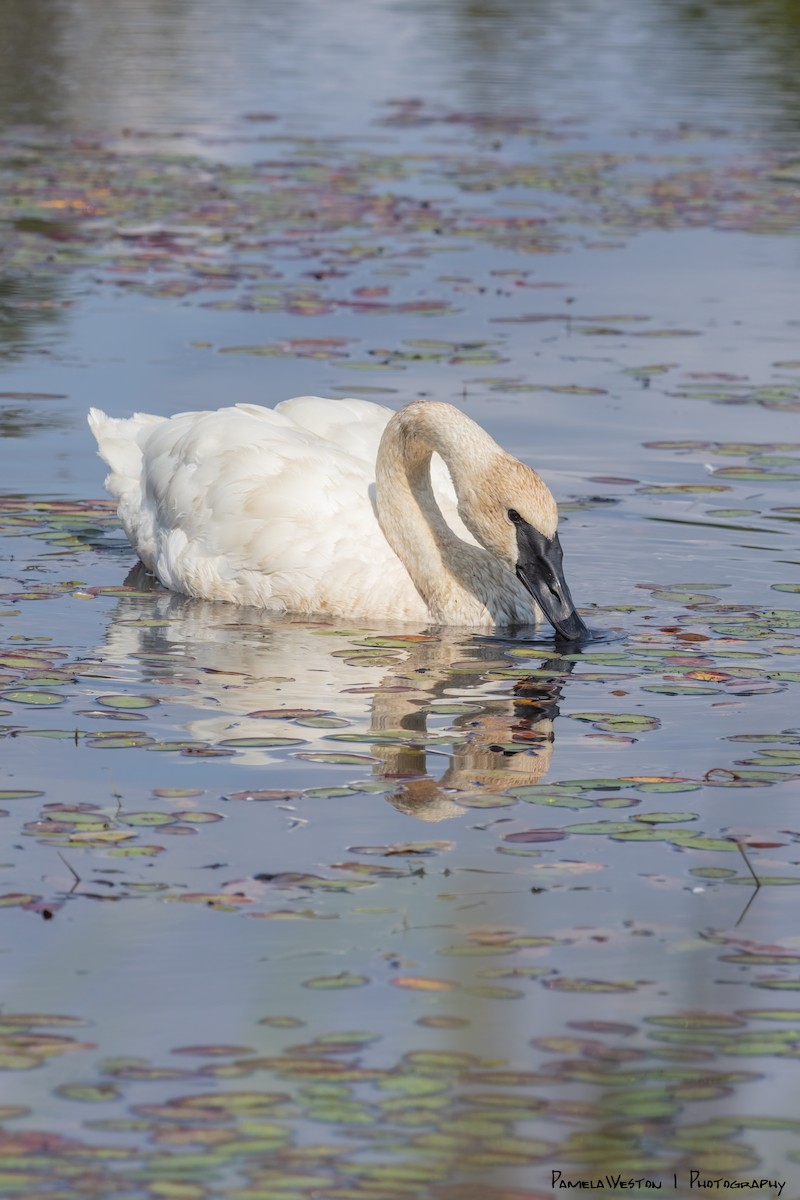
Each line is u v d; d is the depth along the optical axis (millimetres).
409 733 11523
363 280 25922
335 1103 7223
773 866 9531
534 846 9766
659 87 43688
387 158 35625
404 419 14344
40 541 15938
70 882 9219
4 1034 7746
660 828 10016
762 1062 7586
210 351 21859
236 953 8492
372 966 8391
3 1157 6848
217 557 14883
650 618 13961
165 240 28391
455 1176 6734
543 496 13828
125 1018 7887
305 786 10586
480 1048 7629
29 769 10750
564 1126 7074
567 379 20922
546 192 33000
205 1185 6672
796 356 22031
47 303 24141
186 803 10273
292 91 43219
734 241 29328
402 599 14445
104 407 19438
